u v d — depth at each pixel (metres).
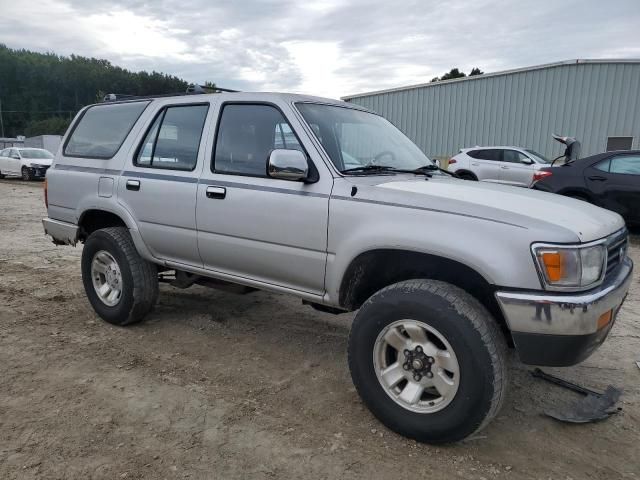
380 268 3.10
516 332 2.46
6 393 3.23
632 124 17.94
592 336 2.42
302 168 2.98
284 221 3.20
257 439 2.79
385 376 2.85
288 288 3.36
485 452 2.72
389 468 2.56
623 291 2.70
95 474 2.46
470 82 20.48
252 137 3.49
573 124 18.75
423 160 4.00
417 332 2.69
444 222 2.61
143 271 4.29
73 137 4.89
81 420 2.94
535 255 2.39
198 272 3.90
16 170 22.53
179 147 3.92
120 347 4.01
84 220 4.67
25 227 9.83
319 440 2.79
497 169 13.90
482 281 2.71
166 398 3.22
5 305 4.95
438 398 2.71
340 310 3.41
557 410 3.14
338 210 2.96
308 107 3.46
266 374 3.60
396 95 22.36
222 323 4.61
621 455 2.72
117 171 4.29
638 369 3.78
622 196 8.59
